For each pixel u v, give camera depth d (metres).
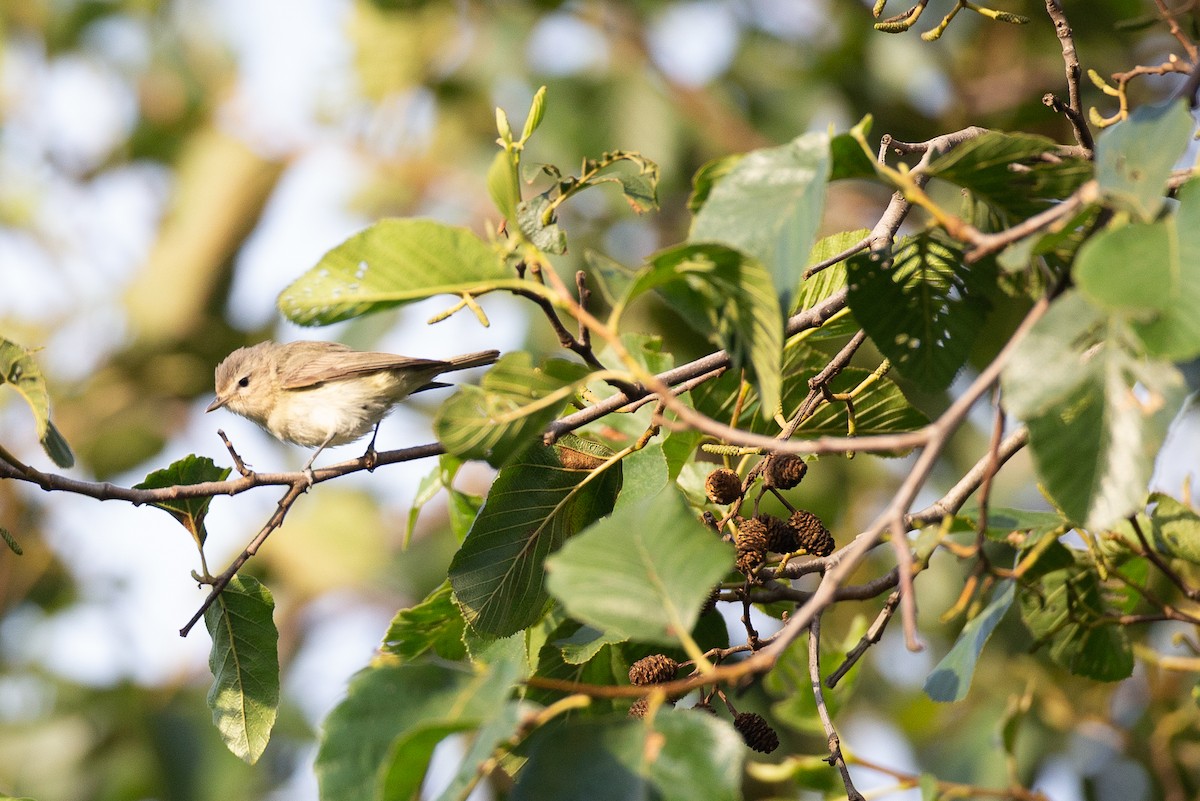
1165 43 16.69
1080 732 13.81
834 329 9.46
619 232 17.59
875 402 9.44
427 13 18.70
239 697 8.25
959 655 8.28
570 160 17.36
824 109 17.55
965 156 6.20
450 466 9.78
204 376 21.53
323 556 19.50
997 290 7.33
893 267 7.42
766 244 6.07
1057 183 6.35
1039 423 5.59
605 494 8.32
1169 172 5.37
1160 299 5.03
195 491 8.22
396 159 19.20
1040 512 9.50
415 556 19.53
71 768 17.50
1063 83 16.72
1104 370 5.50
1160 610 9.13
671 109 17.42
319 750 5.31
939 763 14.77
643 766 4.89
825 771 10.41
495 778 13.48
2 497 20.55
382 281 6.16
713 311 6.28
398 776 4.98
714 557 5.27
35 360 8.20
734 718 8.06
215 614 8.34
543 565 8.20
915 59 17.33
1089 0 16.72
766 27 18.28
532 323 16.97
